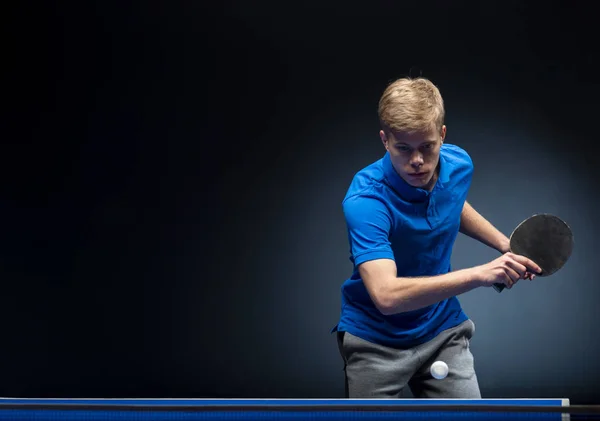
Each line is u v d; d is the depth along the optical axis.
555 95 5.66
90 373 5.82
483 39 5.73
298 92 5.87
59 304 5.88
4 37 6.03
